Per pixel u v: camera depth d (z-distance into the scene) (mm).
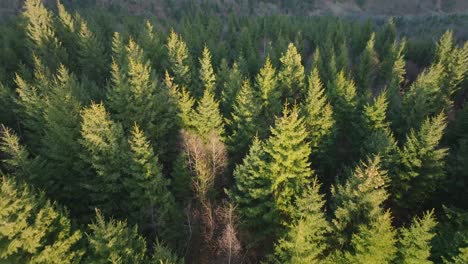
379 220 23719
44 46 61188
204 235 32031
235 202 32000
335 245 27922
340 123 47250
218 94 54500
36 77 51594
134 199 31531
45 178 31469
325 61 71812
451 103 61000
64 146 33438
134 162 28906
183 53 57688
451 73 63875
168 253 24531
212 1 164500
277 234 29875
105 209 31656
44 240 22906
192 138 37031
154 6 151000
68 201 33562
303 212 25766
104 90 50500
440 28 117625
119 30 82438
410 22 144125
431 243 27984
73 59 67938
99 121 29844
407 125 45344
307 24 94688
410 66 81062
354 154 43688
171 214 31156
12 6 117938
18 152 29859
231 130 45531
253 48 72812
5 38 66188
